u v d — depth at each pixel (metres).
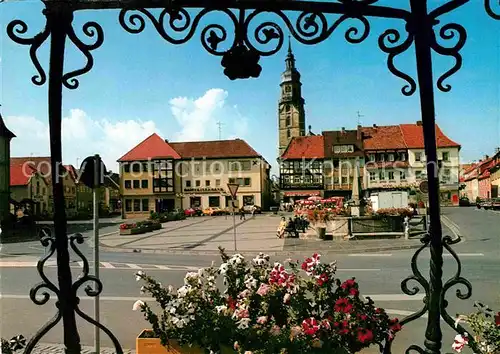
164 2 2.58
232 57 2.68
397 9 2.73
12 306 8.47
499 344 2.89
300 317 3.65
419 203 35.84
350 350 3.38
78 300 2.82
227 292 4.15
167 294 3.83
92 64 2.75
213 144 70.31
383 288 9.18
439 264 2.87
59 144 2.75
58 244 2.77
